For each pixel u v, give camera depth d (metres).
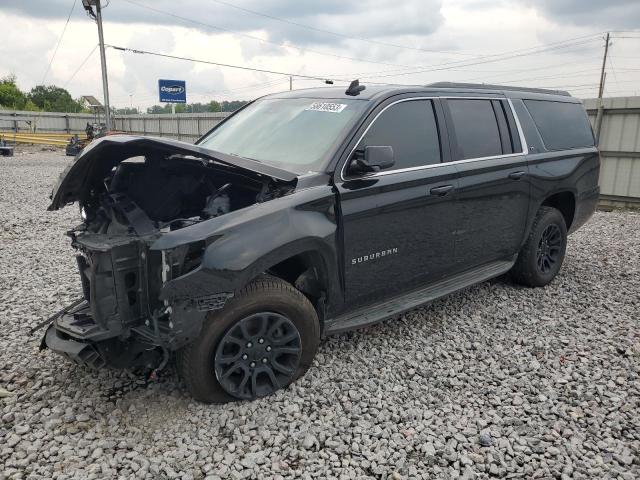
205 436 3.09
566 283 5.97
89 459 2.88
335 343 4.31
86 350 3.18
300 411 3.37
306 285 3.76
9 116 46.22
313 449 3.02
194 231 3.05
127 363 3.29
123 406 3.37
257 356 3.38
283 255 3.29
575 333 4.62
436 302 5.30
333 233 3.56
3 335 4.39
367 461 2.91
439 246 4.41
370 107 3.96
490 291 5.64
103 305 3.12
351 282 3.80
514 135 5.14
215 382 3.29
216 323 3.18
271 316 3.37
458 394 3.62
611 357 4.17
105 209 3.48
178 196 3.66
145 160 3.65
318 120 4.10
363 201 3.76
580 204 6.01
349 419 3.29
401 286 4.21
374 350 4.18
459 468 2.89
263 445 3.04
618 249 7.63
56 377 3.72
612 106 11.35
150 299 3.18
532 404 3.51
